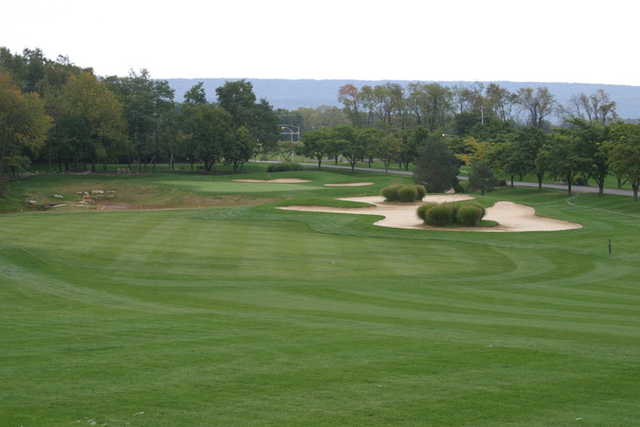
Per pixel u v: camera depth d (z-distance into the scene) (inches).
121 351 501.0
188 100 5255.9
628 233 1526.8
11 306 773.9
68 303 799.1
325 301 817.5
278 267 1124.5
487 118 5885.8
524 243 1435.8
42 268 1077.1
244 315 697.0
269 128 5383.9
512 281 997.8
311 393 388.5
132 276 1030.4
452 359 471.5
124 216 1990.7
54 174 3946.9
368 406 363.9
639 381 412.8
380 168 5270.7
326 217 1936.5
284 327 613.3
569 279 1018.7
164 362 463.5
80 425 334.6
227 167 5132.9
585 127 2979.8
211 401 373.4
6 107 3265.3
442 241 1480.1
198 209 2249.0
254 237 1518.2
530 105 6323.8
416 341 538.3
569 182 3080.7
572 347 513.7
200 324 632.4
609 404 366.9
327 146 4776.1
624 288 934.4
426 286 944.3
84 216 1988.2
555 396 382.0
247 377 423.2
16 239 1412.4
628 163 2401.6
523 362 462.0
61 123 4052.7
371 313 718.5
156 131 4608.8
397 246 1400.1
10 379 418.0
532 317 695.1
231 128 4648.1
